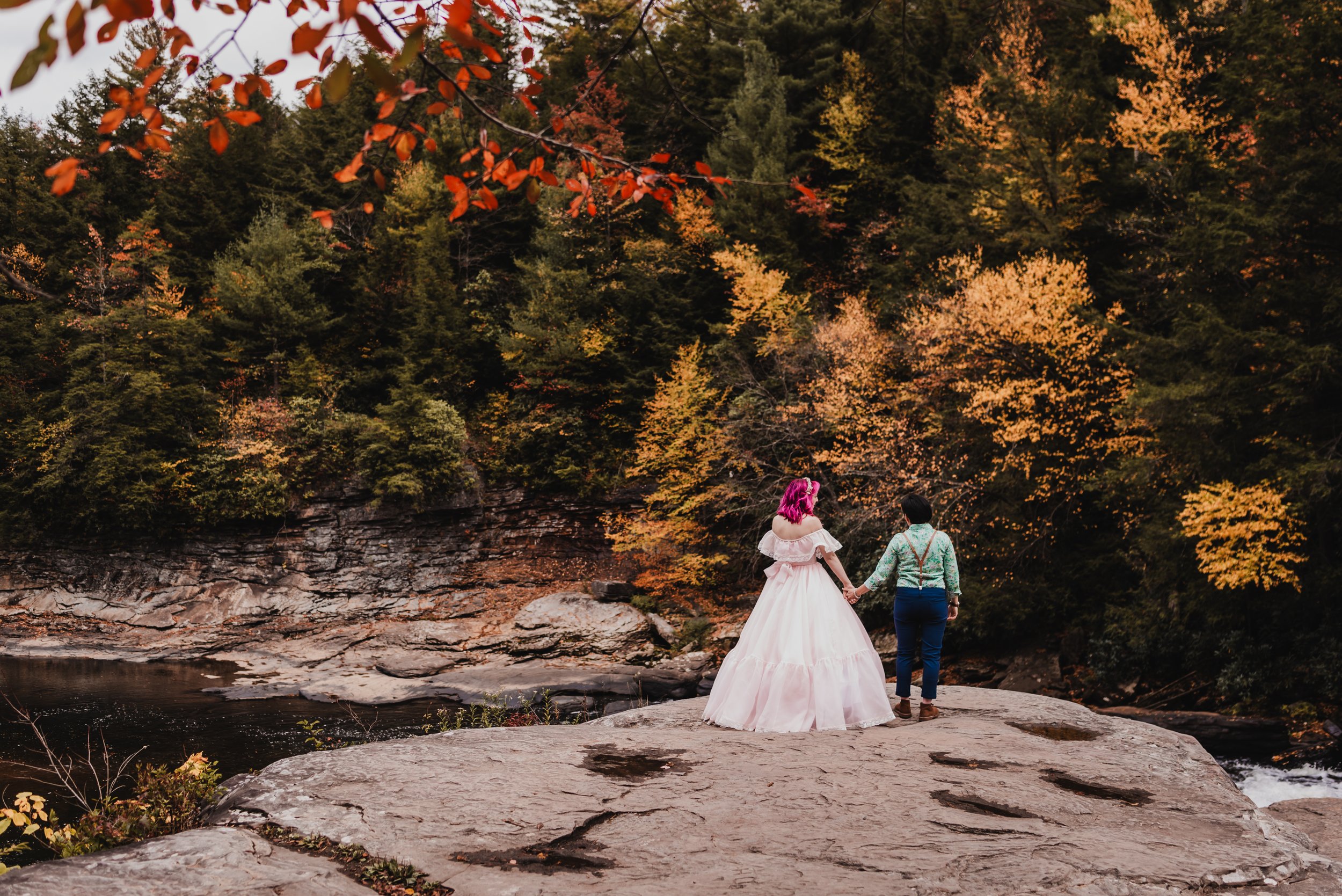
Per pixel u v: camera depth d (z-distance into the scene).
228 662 20.36
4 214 29.88
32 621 23.83
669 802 4.01
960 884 3.04
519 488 26.44
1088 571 17.20
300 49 1.66
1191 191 16.19
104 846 4.05
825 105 26.88
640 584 22.97
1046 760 4.86
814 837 3.55
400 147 2.42
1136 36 17.78
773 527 5.99
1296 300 13.44
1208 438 13.74
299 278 28.70
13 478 25.45
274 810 3.79
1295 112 13.37
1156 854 3.38
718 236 25.70
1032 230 19.16
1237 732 13.16
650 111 26.19
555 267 27.91
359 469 25.19
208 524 24.84
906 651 6.07
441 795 4.01
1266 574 12.27
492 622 22.23
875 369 19.80
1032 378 16.03
